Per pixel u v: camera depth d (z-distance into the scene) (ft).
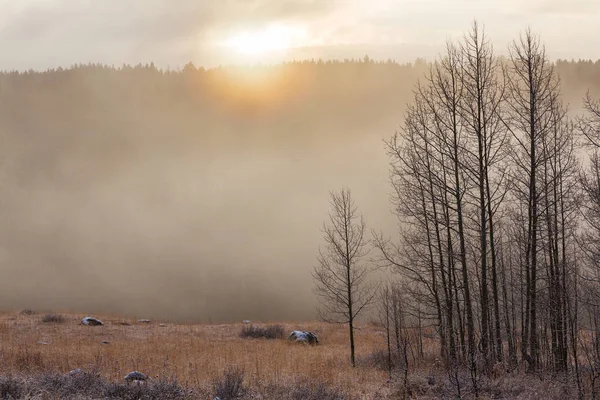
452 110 65.46
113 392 43.21
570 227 65.10
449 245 68.44
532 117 61.05
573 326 52.26
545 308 64.08
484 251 61.77
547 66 62.95
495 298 61.31
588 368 52.85
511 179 63.57
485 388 46.09
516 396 44.83
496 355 59.47
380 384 54.13
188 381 52.47
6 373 52.54
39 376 47.52
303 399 44.09
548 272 65.77
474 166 64.64
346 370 64.44
